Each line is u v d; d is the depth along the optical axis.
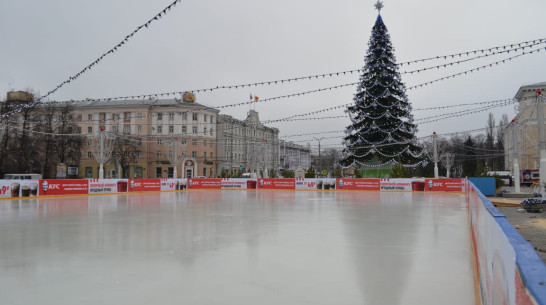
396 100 34.25
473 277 5.65
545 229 10.48
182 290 5.08
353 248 7.95
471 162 61.41
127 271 6.08
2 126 36.88
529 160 45.12
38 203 21.80
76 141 55.03
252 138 84.88
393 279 5.57
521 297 1.59
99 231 10.55
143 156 70.50
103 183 31.12
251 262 6.68
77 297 4.83
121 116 71.00
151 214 15.30
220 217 14.13
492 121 72.56
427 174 66.56
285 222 12.56
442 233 10.00
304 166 111.81
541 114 19.03
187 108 70.62
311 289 5.10
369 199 24.67
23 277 5.79
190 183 39.97
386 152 34.62
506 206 18.09
